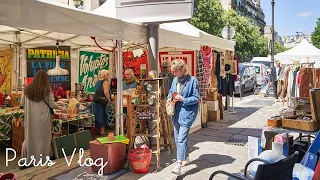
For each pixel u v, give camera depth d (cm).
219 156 540
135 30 526
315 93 386
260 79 2108
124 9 543
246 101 1441
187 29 749
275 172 254
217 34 2584
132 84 671
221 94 955
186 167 482
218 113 911
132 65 868
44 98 482
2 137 549
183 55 784
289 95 995
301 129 392
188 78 453
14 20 330
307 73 805
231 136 700
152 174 450
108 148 446
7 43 676
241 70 1711
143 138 554
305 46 1548
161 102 545
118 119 525
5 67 684
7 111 568
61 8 381
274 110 1122
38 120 479
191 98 440
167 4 515
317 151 365
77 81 841
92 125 630
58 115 553
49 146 496
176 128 459
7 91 690
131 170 464
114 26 471
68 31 392
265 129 416
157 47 563
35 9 350
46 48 771
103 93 688
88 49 863
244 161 511
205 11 2481
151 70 551
